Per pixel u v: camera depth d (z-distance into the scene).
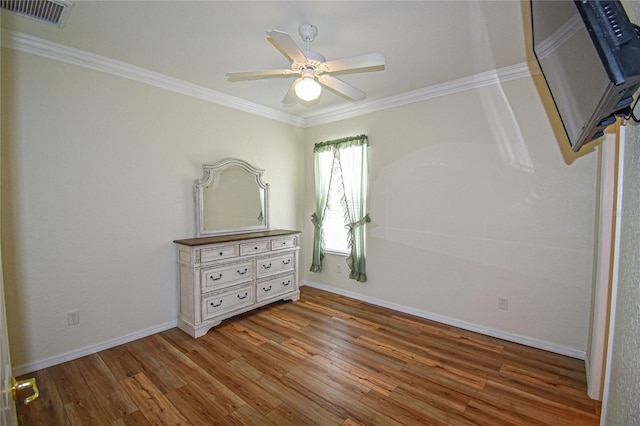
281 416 1.94
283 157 4.32
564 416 1.92
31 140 2.35
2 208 2.24
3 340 0.77
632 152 0.93
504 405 2.03
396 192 3.62
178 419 1.92
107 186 2.74
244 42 2.41
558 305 2.65
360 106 3.88
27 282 2.36
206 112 3.43
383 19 2.10
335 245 4.27
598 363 2.06
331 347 2.79
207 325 3.07
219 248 3.17
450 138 3.19
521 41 2.35
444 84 3.16
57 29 2.21
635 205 0.85
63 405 2.03
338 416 1.94
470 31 2.24
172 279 3.19
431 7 1.97
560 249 2.63
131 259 2.90
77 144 2.57
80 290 2.61
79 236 2.60
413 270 3.51
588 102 0.80
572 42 0.77
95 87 2.65
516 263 2.85
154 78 2.98
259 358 2.61
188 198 3.30
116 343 2.81
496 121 2.91
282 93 3.50
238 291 3.34
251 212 3.86
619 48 0.61
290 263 3.94
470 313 3.12
